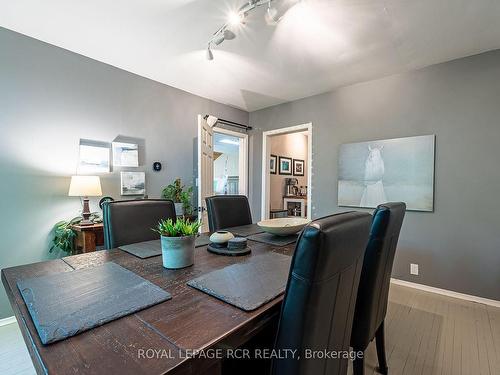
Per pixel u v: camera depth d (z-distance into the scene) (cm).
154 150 312
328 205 344
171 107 329
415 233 276
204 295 89
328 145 344
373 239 123
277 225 183
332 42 225
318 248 65
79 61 251
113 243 158
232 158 702
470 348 177
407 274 281
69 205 244
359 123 316
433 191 266
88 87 257
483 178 241
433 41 222
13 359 167
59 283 97
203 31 213
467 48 234
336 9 181
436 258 264
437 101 264
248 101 386
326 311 75
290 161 557
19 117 218
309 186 362
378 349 154
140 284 97
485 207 240
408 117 281
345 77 299
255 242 166
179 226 120
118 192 280
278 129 400
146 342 63
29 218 223
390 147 292
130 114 290
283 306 73
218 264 122
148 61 265
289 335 71
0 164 210
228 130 405
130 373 53
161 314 76
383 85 298
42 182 230
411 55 247
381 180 298
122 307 79
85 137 256
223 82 317
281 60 259
